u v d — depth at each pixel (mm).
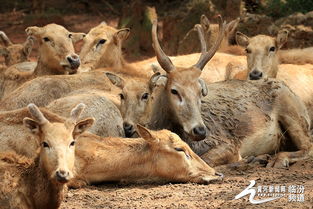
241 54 25031
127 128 16562
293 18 28422
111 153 14984
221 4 33000
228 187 14430
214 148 16594
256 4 32094
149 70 22375
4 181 11898
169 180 14930
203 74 22906
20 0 51219
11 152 12742
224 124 17031
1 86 20844
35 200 12148
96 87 18422
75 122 12266
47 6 48969
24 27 44812
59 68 20453
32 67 23266
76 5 48656
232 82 18156
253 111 17453
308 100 21016
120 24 37625
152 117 16578
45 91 17922
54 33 20391
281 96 17906
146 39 36875
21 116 14641
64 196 13922
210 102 17250
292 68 21766
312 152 17281
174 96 16000
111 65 22453
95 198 13891
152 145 14867
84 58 22094
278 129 17875
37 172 12156
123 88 17016
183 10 34000
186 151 14891
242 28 29156
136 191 14352
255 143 17266
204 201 13344
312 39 27000
